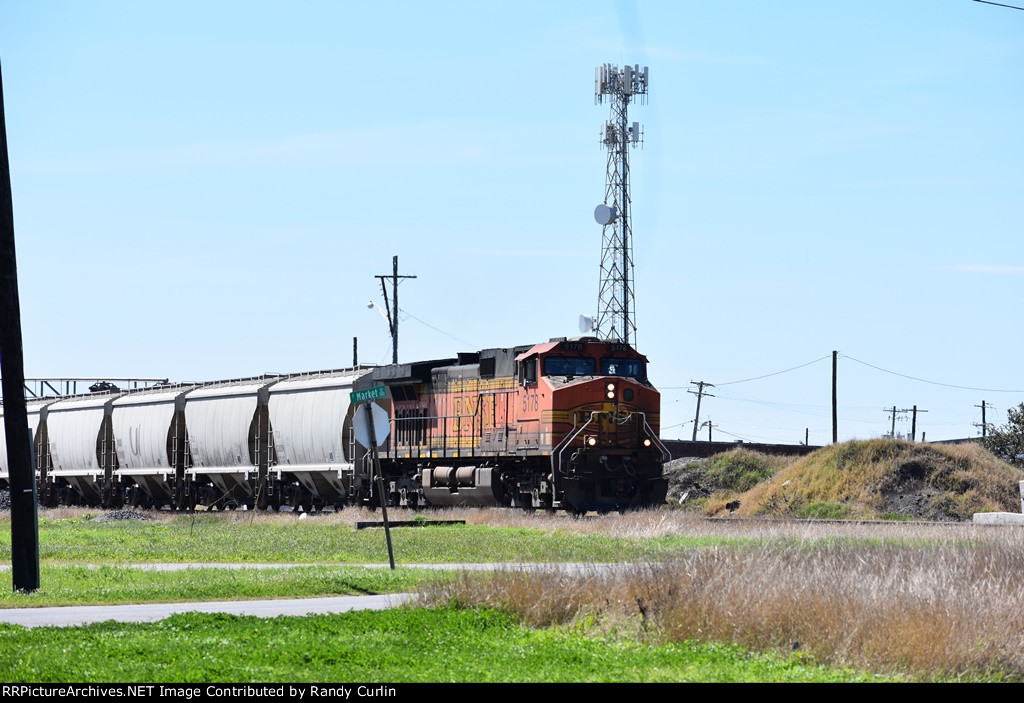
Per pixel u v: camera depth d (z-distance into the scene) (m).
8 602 51.56
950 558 48.66
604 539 79.62
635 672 34.28
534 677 33.53
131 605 50.91
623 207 172.88
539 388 107.38
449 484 117.19
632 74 178.12
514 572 47.91
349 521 104.19
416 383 124.06
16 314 55.97
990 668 34.91
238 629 41.28
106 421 163.75
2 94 54.84
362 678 33.69
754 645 38.06
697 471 169.75
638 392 109.00
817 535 72.38
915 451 135.62
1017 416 166.12
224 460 143.25
